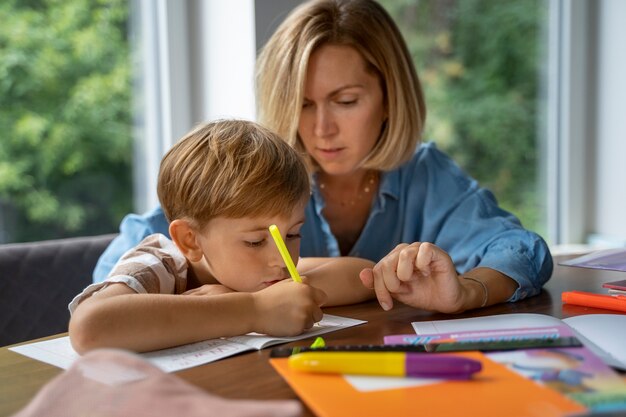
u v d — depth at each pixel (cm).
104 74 171
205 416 47
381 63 119
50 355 74
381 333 80
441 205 129
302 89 115
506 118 221
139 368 52
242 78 161
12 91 162
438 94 207
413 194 132
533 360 63
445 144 210
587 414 47
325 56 116
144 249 95
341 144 118
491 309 93
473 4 211
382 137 125
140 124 177
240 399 59
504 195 223
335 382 58
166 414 48
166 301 75
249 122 99
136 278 85
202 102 173
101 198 174
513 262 101
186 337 74
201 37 171
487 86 216
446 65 208
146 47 176
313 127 119
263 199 88
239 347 73
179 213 94
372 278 90
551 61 228
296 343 76
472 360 59
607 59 227
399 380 58
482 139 217
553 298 99
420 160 135
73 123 169
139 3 175
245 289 92
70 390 51
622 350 69
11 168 162
